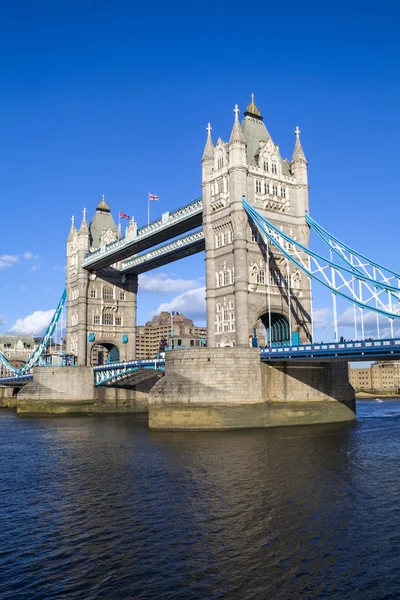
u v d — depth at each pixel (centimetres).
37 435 6812
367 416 9106
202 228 8319
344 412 7362
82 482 3781
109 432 6875
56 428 7675
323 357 6147
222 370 6438
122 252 10062
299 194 8100
